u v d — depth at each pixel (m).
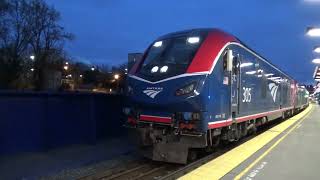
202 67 11.58
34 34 60.28
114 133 16.36
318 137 19.42
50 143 13.03
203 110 11.36
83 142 14.48
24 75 58.62
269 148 15.27
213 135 12.34
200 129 11.29
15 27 58.66
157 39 13.27
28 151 12.29
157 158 11.89
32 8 60.22
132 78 12.41
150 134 11.93
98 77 79.94
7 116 11.69
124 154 13.28
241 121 15.26
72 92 13.95
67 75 69.31
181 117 11.45
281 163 12.11
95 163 11.68
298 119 35.75
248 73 16.31
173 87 11.54
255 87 17.83
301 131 22.83
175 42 12.62
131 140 12.55
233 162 12.07
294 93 40.28
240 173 10.59
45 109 12.89
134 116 12.25
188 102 11.30
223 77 12.71
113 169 11.20
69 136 13.87
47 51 61.44
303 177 10.30
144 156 12.58
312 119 36.00
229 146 15.97
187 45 12.34
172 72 11.73
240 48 14.86
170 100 11.50
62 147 13.52
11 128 11.80
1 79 55.53
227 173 10.58
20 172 9.99
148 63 12.52
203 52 11.96
